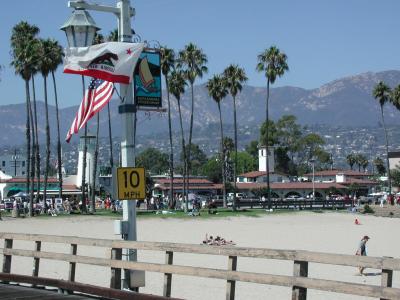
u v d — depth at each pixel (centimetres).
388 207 7338
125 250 1181
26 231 4062
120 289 1102
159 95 1216
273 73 7606
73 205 6700
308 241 3541
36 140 6919
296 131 15575
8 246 1318
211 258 2447
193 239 3584
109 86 1216
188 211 6475
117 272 1100
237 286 1767
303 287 812
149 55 1202
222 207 8112
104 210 6875
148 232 4106
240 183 12850
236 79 7769
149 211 6512
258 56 7762
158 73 1214
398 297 707
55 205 6075
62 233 3950
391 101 9212
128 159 1200
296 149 15512
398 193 11431
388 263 725
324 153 16038
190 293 1599
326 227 4884
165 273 1015
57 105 6700
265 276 860
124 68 1122
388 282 730
